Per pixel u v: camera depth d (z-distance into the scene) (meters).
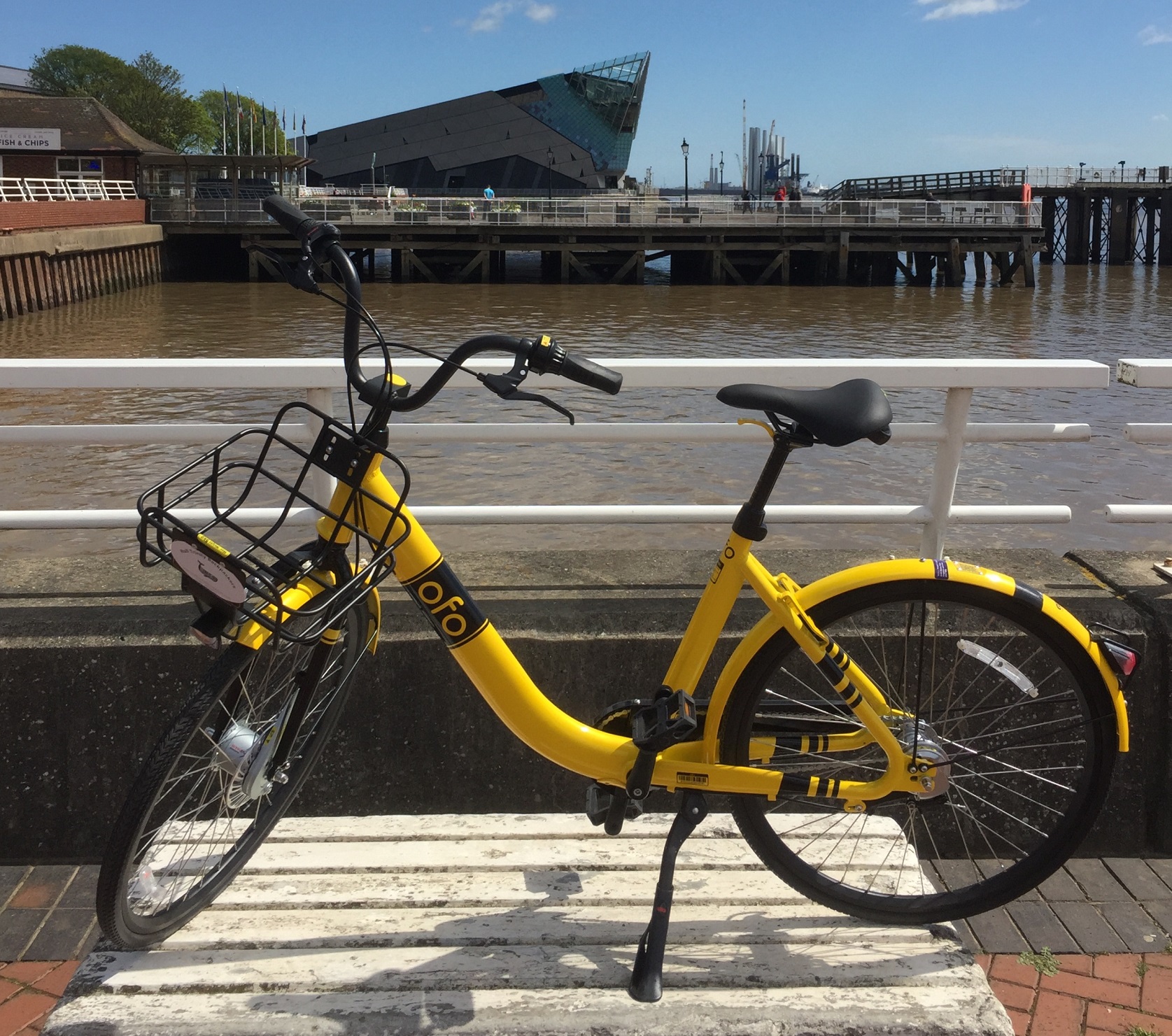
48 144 43.53
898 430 2.65
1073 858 2.58
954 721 2.34
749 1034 1.65
